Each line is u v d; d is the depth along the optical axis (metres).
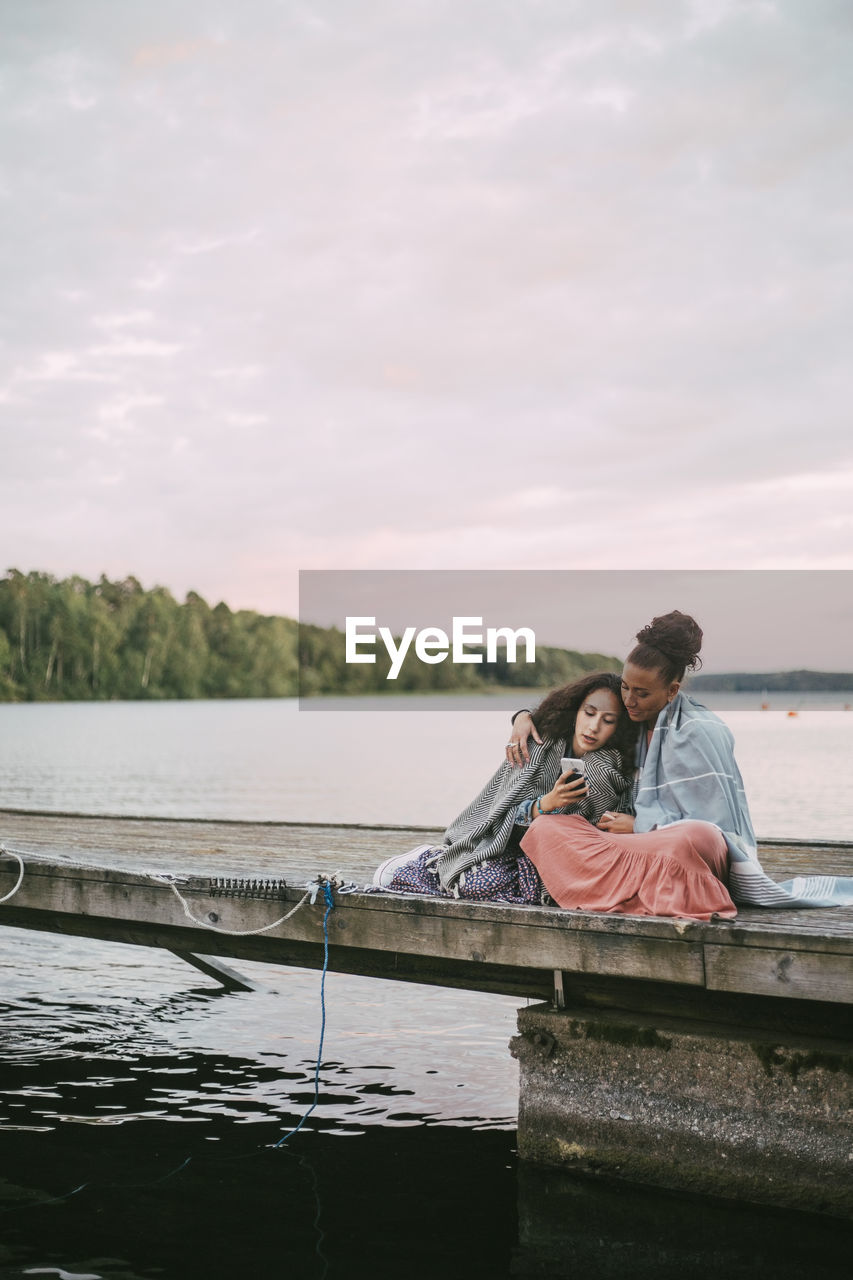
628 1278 3.92
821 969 4.07
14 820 8.88
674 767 4.73
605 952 4.49
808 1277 3.88
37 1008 7.42
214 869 6.26
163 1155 5.03
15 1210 4.48
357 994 7.79
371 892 5.12
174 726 64.81
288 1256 4.11
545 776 4.95
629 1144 4.53
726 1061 4.33
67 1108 5.60
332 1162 4.96
